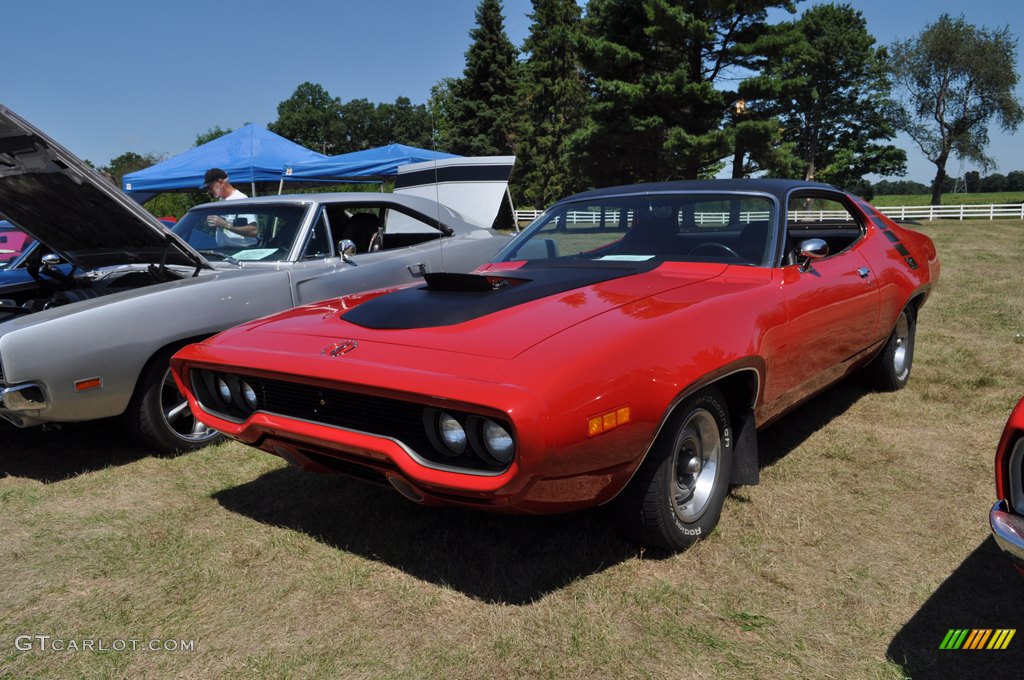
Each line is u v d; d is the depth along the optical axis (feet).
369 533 9.43
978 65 174.50
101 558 8.93
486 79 166.91
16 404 10.52
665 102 114.11
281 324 9.46
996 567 8.29
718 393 8.64
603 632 7.15
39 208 12.14
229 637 7.29
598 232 11.73
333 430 7.91
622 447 7.18
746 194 11.15
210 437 13.04
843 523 9.41
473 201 36.27
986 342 19.20
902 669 6.58
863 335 12.18
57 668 6.86
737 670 6.61
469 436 6.90
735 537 9.06
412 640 7.16
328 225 15.70
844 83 181.06
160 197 86.79
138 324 11.62
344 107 268.00
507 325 7.88
